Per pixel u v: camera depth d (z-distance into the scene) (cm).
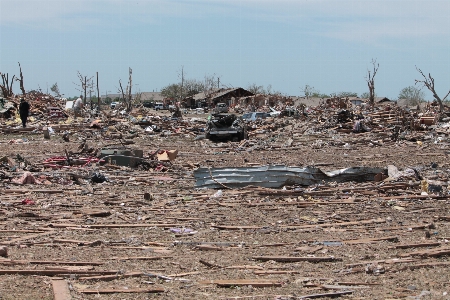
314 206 1562
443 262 1013
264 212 1486
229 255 1076
